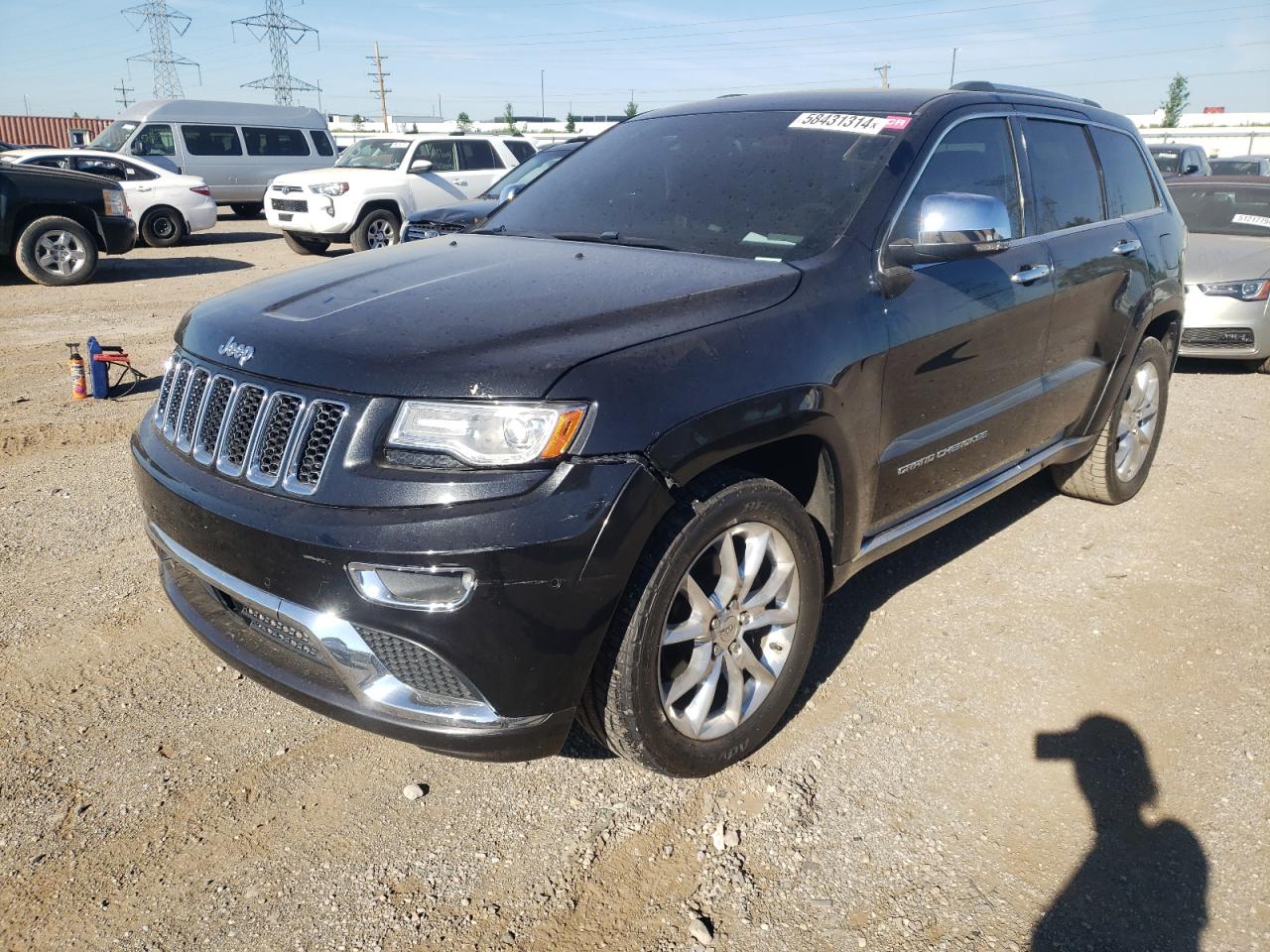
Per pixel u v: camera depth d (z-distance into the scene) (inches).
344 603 86.7
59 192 447.8
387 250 136.4
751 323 102.9
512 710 89.4
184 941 86.6
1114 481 187.3
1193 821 104.3
